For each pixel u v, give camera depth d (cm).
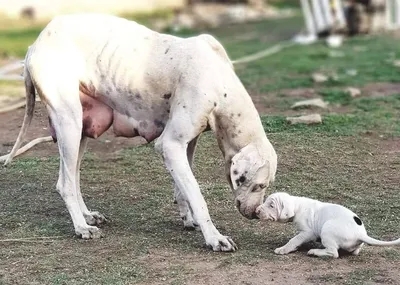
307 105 1188
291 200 652
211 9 2875
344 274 599
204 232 662
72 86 697
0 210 774
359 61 1720
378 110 1185
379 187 837
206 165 911
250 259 635
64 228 724
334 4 2155
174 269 616
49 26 712
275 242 680
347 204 782
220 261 632
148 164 927
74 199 703
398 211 760
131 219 748
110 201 803
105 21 712
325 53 1856
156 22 2575
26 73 723
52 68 697
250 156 670
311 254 637
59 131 698
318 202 652
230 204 786
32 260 642
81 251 661
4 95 1277
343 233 625
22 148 971
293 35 2280
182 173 668
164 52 692
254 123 681
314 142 984
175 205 791
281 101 1255
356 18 2189
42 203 796
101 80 704
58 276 606
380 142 1004
